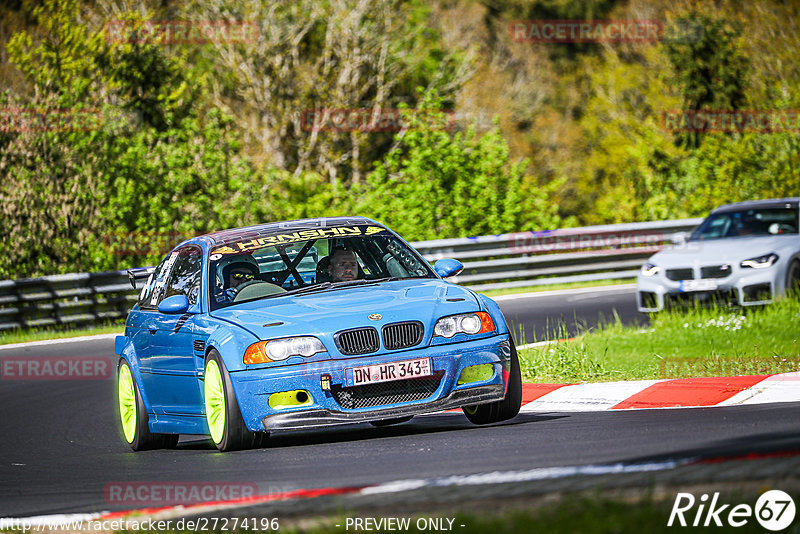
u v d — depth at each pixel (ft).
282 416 83.71
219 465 81.66
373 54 472.85
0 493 81.56
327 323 84.94
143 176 297.74
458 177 299.17
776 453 62.39
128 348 106.22
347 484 66.80
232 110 471.21
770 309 156.15
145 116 328.29
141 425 102.58
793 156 322.34
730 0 434.71
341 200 315.99
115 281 229.04
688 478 57.26
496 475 63.46
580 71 605.31
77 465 94.43
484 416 92.27
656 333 145.89
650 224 259.39
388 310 86.38
